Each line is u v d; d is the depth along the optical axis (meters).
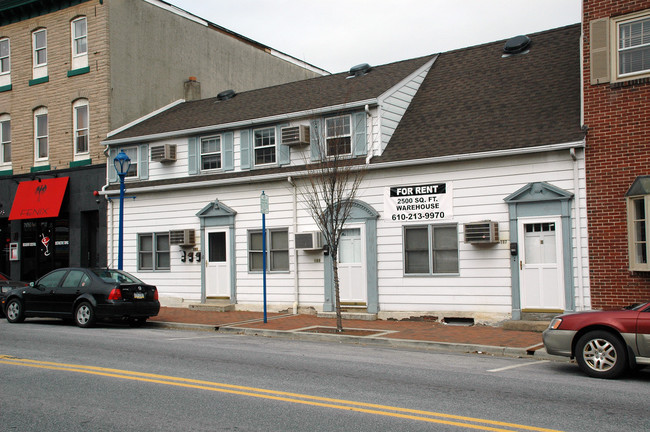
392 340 13.25
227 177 19.94
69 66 24.38
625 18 14.19
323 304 18.02
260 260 19.41
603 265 14.02
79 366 9.94
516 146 15.05
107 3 23.59
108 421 6.76
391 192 16.97
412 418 6.86
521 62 19.20
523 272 15.02
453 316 15.87
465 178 15.91
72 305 15.94
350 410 7.20
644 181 13.41
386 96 17.89
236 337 14.34
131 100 24.41
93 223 23.92
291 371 9.66
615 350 9.29
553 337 9.90
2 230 26.48
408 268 16.78
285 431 6.37
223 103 23.41
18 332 14.61
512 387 8.62
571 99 16.23
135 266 21.89
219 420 6.78
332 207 14.87
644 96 13.87
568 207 14.53
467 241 15.44
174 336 14.18
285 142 18.67
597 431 6.41
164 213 21.36
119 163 19.20
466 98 18.42
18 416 6.97
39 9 25.08
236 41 30.69
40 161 25.06
